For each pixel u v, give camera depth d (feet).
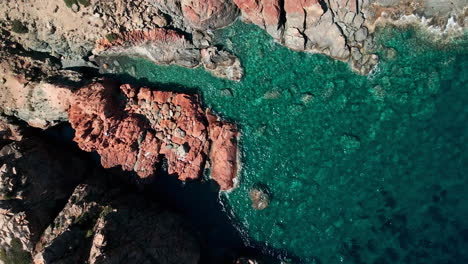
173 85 111.75
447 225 100.17
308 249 104.37
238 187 107.86
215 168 107.65
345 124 105.60
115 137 105.50
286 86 108.17
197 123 106.63
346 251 102.99
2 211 93.61
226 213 107.65
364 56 102.99
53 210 99.45
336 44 102.83
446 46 100.12
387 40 102.12
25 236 93.45
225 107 110.22
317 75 106.63
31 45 107.76
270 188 107.24
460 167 100.53
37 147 105.60
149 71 111.96
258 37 108.47
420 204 101.81
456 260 98.17
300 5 98.63
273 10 100.53
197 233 106.01
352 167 105.09
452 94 100.99
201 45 108.99
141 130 107.04
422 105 102.12
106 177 107.96
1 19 105.09
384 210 103.19
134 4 102.06
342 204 104.88
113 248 88.02
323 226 104.88
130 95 108.68
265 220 106.52
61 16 103.65
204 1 101.35
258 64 109.09
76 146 112.37
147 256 90.63
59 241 89.20
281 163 107.65
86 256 89.51
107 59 112.16
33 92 105.09
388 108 103.55
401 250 101.09
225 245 106.42
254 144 108.78
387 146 103.76
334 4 98.53
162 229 97.86
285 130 108.17
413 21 99.96
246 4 101.71
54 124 111.04
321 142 106.63
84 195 98.73
